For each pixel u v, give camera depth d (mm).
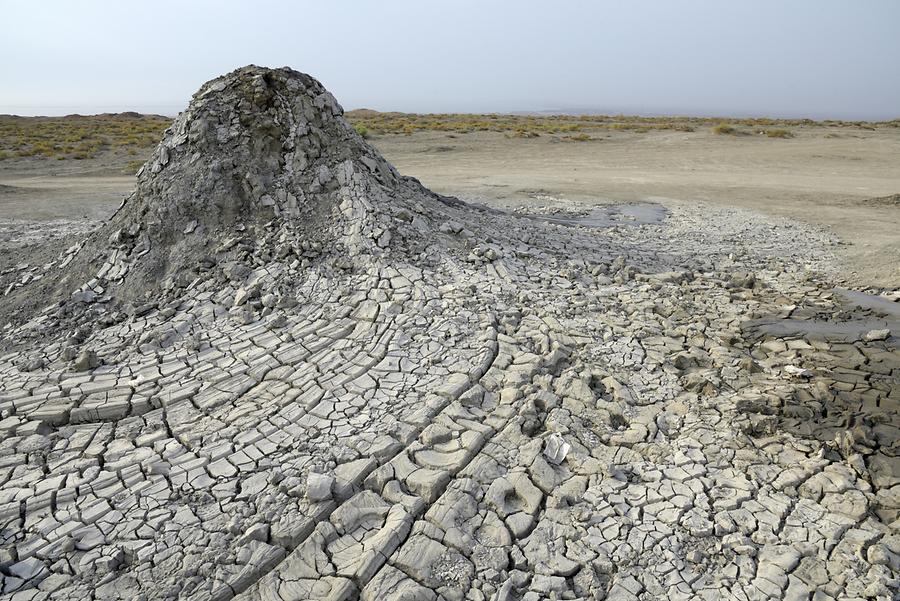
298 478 4086
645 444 4395
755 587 3268
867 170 19406
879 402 4887
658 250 9812
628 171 20422
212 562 3461
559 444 4309
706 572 3391
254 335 5988
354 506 3832
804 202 14602
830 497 3867
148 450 4461
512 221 10055
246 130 8055
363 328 5977
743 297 7406
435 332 5844
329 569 3430
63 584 3383
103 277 7168
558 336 5836
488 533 3650
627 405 4902
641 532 3648
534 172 20062
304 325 6113
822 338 6160
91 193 16109
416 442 4383
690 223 12281
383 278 6746
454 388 4957
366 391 5051
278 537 3619
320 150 8289
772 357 5793
